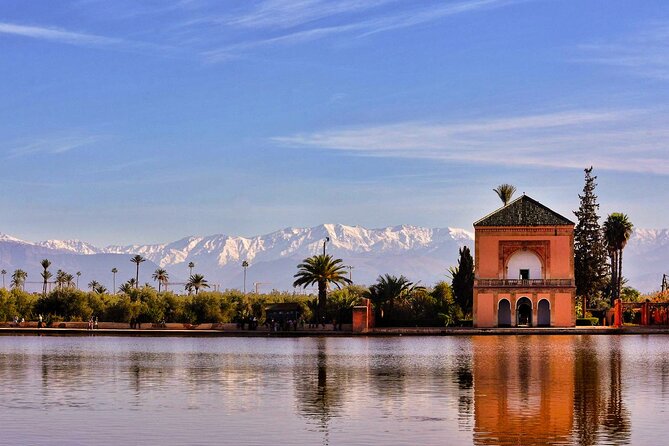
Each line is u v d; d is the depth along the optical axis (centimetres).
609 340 10925
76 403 4962
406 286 14412
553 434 4091
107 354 8419
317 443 3912
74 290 15800
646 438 4003
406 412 4666
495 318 14038
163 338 11662
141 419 4447
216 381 6009
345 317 13862
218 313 15275
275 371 6688
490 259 14150
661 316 15062
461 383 5875
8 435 4056
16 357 8006
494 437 4031
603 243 17188
